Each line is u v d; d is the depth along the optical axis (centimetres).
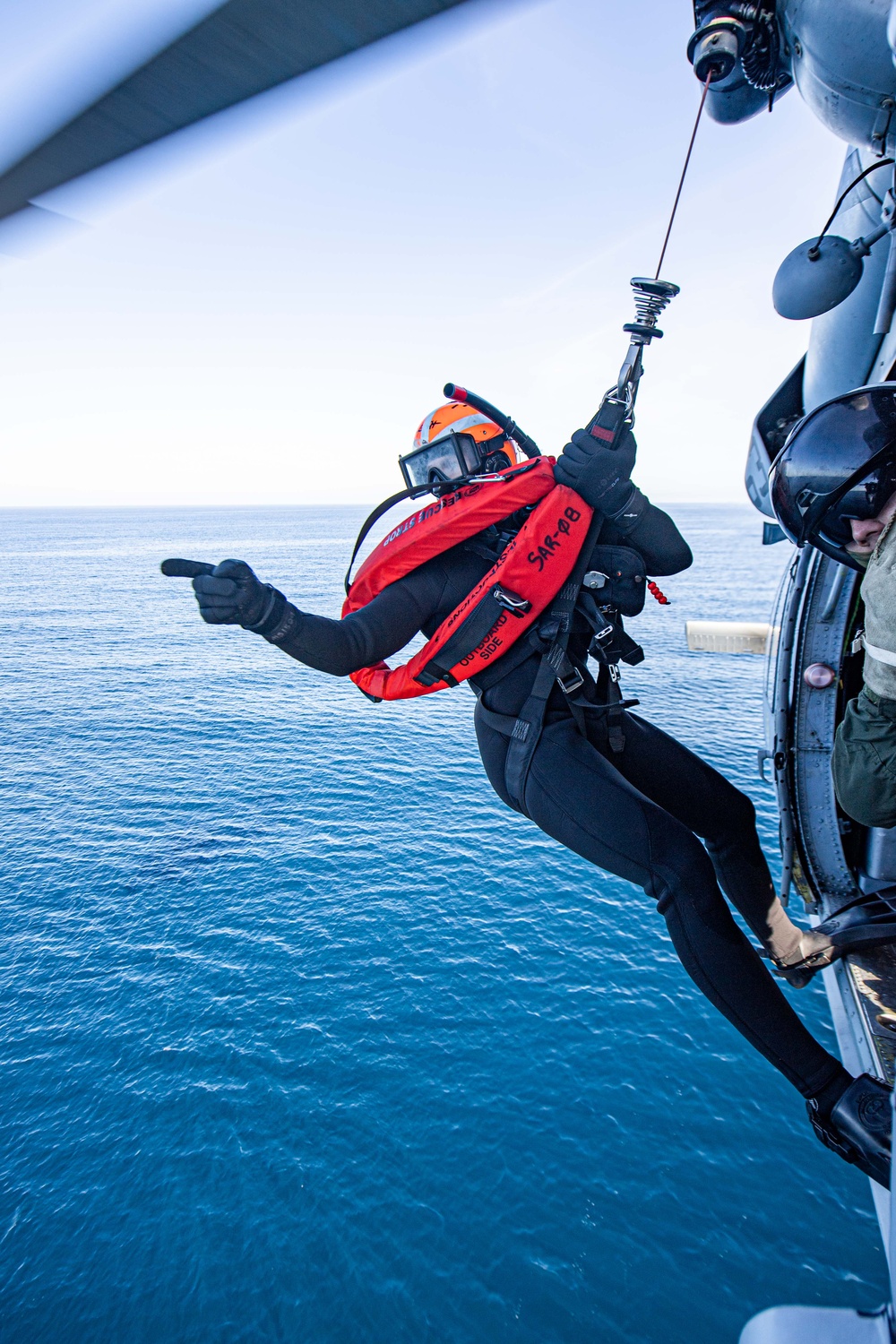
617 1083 2131
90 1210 1811
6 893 3266
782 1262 1620
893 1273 132
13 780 4669
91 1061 2284
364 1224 1762
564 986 2552
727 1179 1822
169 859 3559
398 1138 1991
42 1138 2017
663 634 8106
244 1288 1630
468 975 2630
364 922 2981
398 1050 2295
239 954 2800
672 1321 1522
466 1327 1540
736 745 4475
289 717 6044
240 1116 2078
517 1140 1970
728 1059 2200
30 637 9450
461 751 5059
